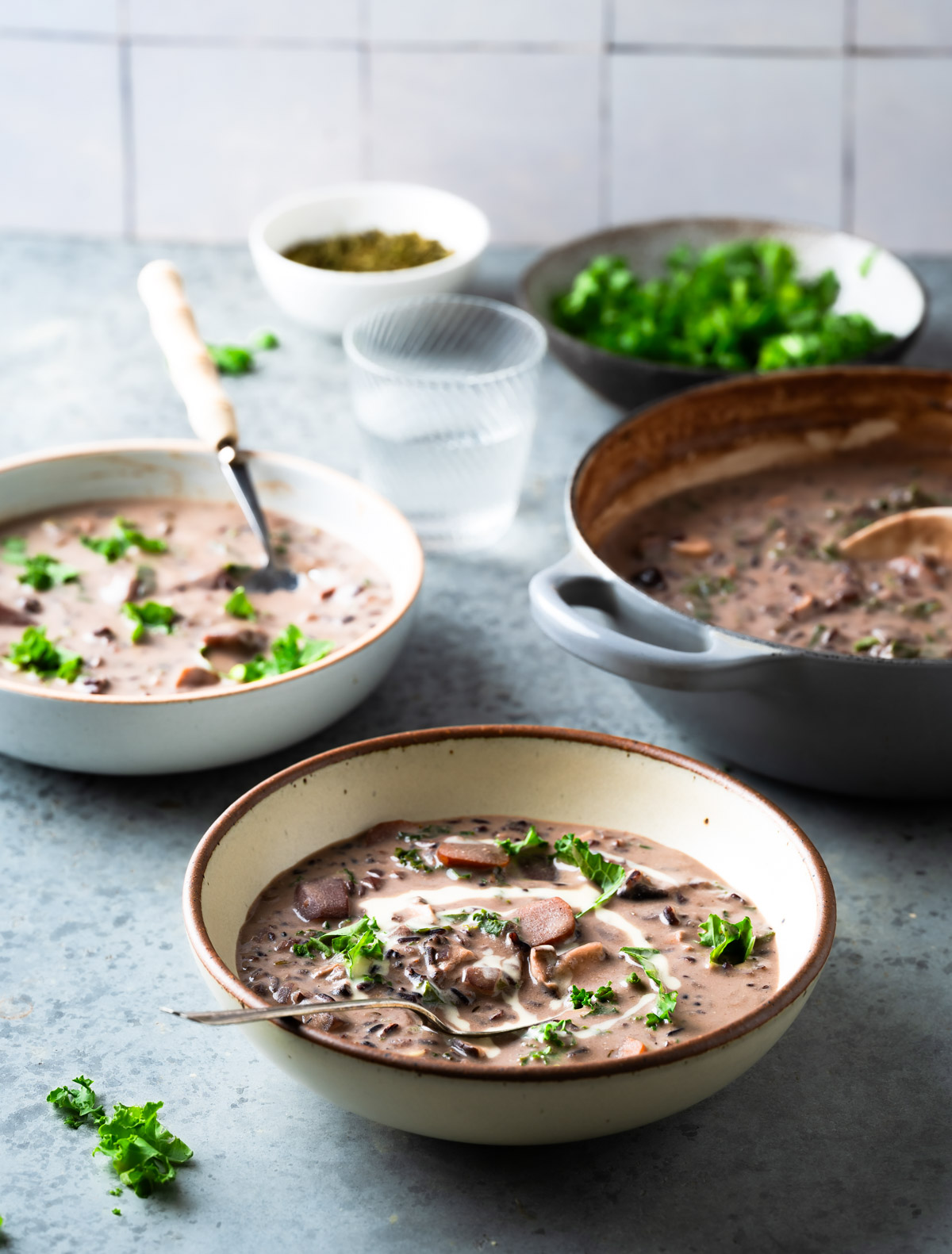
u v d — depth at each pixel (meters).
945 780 0.82
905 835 0.84
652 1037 0.68
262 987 0.71
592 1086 0.60
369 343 1.03
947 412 0.96
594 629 0.79
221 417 0.92
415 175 1.28
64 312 1.17
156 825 0.84
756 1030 0.62
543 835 0.79
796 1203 0.70
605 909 0.77
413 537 0.90
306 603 0.90
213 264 1.23
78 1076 0.76
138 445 0.95
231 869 0.76
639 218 1.28
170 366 0.94
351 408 1.08
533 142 1.26
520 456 0.98
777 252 1.12
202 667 0.86
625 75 1.24
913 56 1.22
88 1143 0.72
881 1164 0.72
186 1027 0.77
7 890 0.81
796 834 0.76
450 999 0.70
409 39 1.24
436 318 1.05
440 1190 0.70
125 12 1.24
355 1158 0.72
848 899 0.82
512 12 1.22
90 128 1.28
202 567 0.92
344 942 0.73
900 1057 0.77
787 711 0.81
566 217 1.28
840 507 0.94
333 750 0.79
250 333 1.15
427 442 0.96
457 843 0.79
